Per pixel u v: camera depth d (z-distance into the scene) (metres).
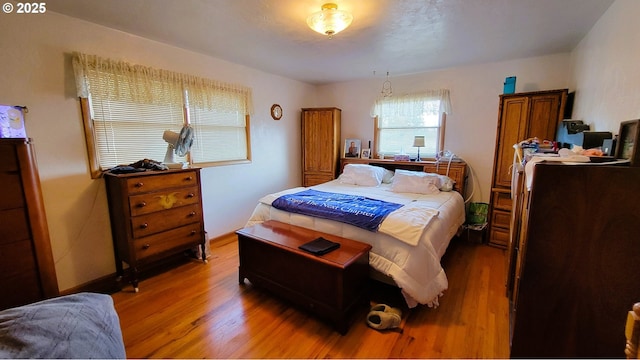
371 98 4.35
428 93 3.82
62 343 0.75
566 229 1.17
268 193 4.16
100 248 2.43
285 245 2.03
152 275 2.59
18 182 1.63
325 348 1.67
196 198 2.72
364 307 2.07
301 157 4.79
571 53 2.95
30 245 1.69
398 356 1.61
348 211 2.27
